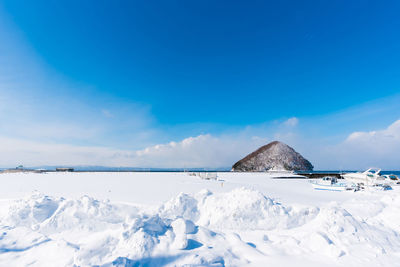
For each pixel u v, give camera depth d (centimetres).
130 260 391
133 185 2608
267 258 455
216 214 880
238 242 532
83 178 4022
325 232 553
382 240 529
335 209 691
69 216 782
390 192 2383
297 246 515
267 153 15600
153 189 2175
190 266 396
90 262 412
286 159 14562
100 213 834
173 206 972
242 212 847
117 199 1470
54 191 1947
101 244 461
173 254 438
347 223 599
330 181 2831
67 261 413
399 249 493
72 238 621
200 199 1038
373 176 3634
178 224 549
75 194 1730
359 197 2047
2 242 476
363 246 492
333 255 454
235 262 439
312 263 433
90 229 721
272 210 862
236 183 3269
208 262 420
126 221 544
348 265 419
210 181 3594
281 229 796
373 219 701
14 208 868
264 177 5572
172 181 3394
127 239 467
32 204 868
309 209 880
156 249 442
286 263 434
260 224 817
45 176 4712
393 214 709
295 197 1895
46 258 429
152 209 991
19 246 476
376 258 444
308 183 3759
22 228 548
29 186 2436
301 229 680
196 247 484
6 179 3669
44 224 741
